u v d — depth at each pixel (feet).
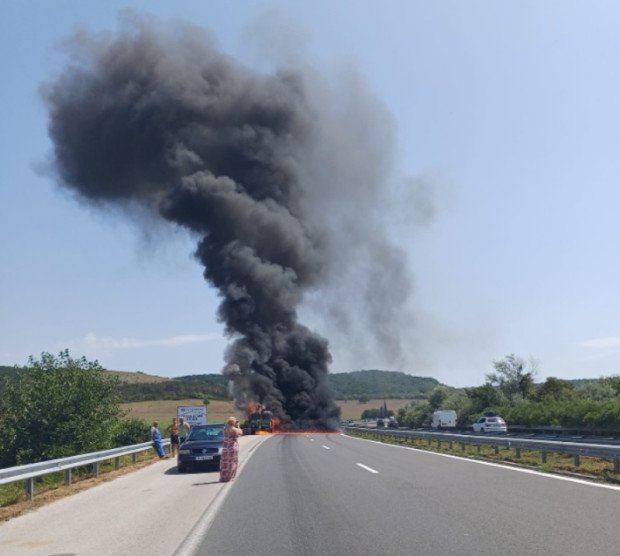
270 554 30.22
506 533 32.81
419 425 295.69
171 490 57.77
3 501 54.19
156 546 33.19
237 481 62.18
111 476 72.79
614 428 145.79
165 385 410.52
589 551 28.50
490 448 99.35
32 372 104.58
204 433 81.97
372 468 70.38
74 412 101.60
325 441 143.64
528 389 262.47
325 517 39.32
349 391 554.87
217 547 32.19
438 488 51.13
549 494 45.75
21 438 100.22
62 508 48.21
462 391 294.05
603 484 50.21
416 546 30.63
